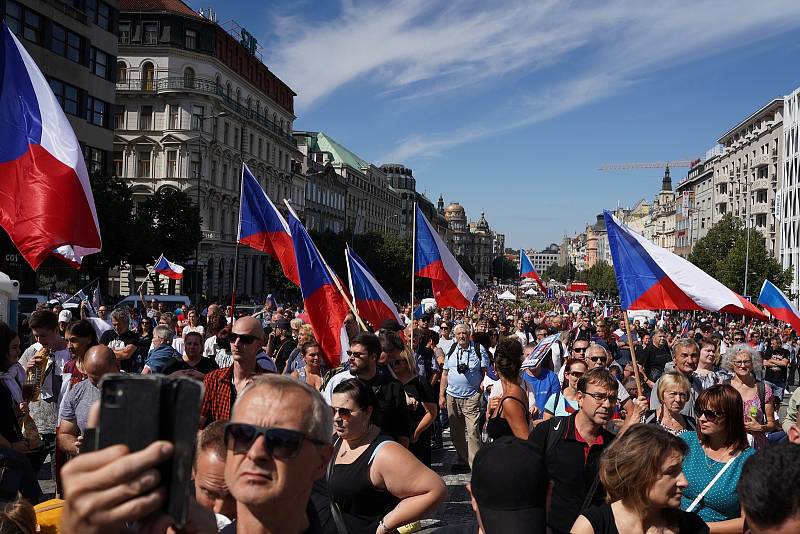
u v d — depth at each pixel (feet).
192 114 194.59
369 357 21.56
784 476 8.85
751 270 208.64
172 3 202.18
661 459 11.76
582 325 55.36
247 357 20.81
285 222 36.50
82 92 134.62
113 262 131.13
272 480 7.91
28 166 24.56
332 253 235.40
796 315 51.37
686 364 27.84
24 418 23.68
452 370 35.60
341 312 30.76
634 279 31.04
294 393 8.30
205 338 50.16
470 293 51.42
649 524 12.05
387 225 460.55
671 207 446.60
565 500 16.40
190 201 153.58
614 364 39.24
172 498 4.83
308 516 9.54
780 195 260.83
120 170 195.11
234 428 8.07
